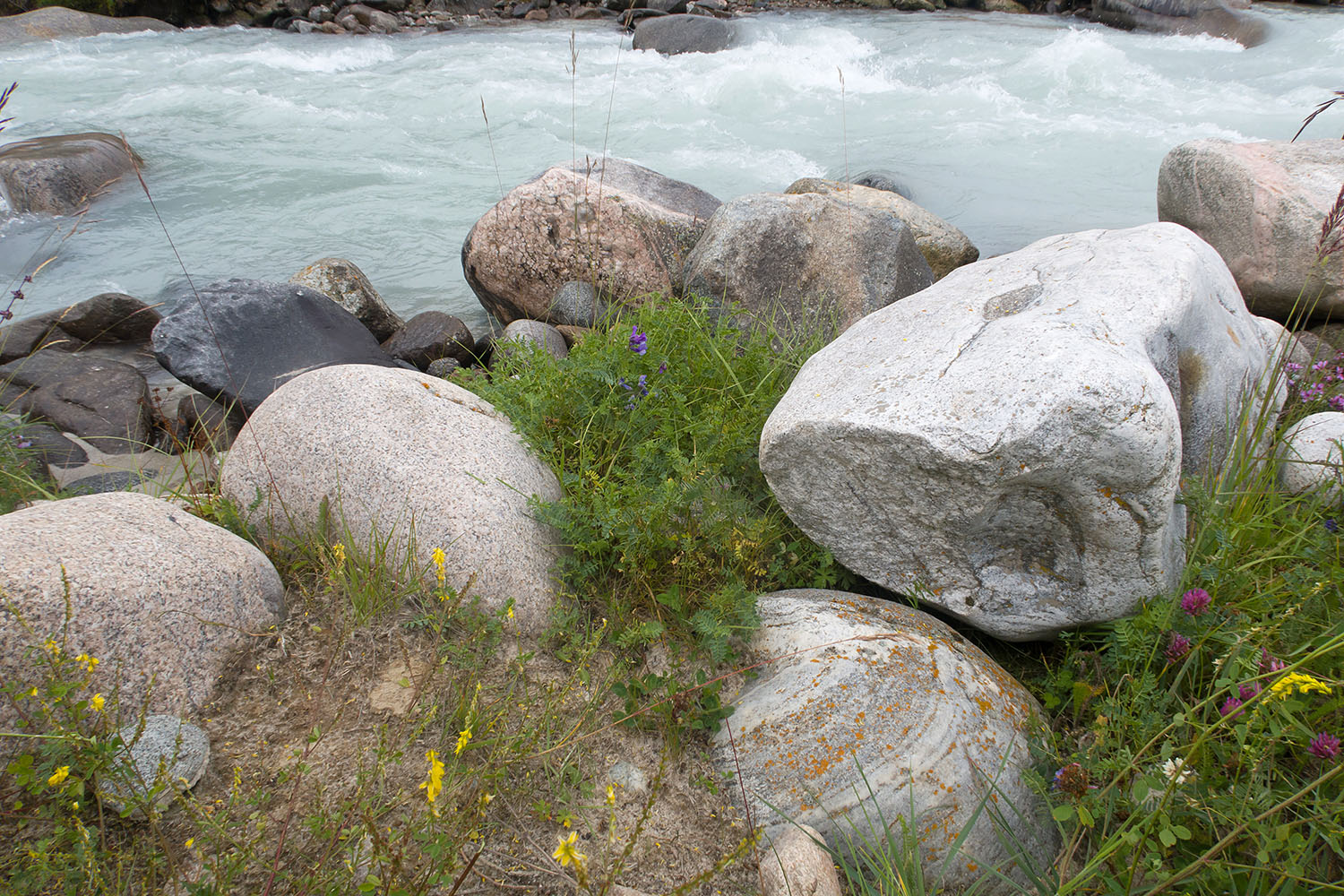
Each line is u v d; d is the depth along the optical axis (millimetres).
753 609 2924
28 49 15633
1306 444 3699
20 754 2217
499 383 4121
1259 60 13047
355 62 15484
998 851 2520
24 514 2707
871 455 2834
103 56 15523
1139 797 2123
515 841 2361
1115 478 2547
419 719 2607
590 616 3133
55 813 2094
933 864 2482
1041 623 2957
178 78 14086
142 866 2125
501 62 15305
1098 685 2850
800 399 3150
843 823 2525
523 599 3033
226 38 17578
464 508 3131
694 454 3625
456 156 10805
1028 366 2648
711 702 2764
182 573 2650
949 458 2623
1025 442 2518
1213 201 5945
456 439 3402
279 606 2936
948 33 16109
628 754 2670
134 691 2439
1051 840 2574
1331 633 2584
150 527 2781
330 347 5617
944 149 10641
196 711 2543
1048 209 8938
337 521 3232
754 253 5516
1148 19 15680
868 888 2332
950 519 2840
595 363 3889
